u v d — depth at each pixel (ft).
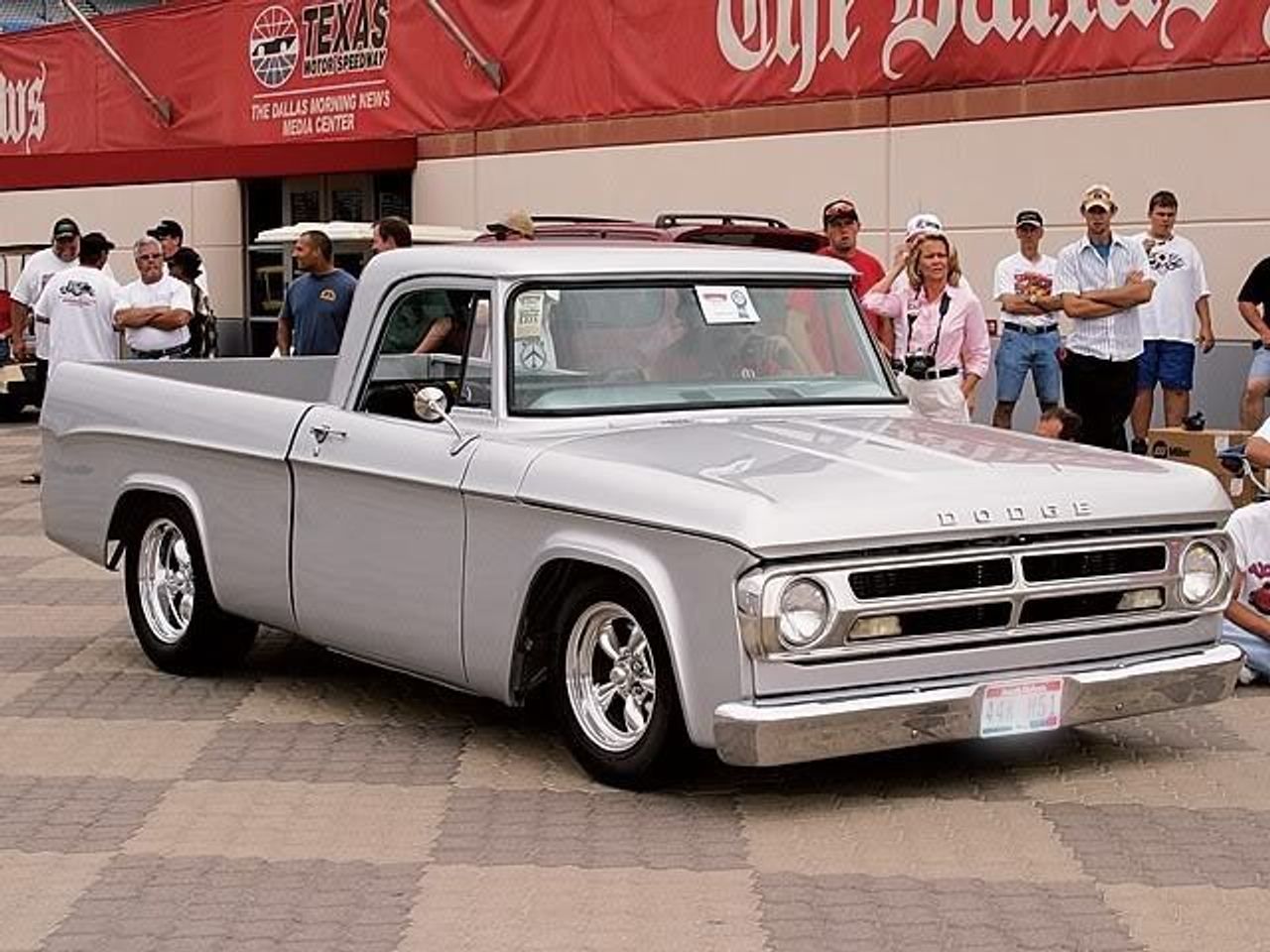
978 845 22.12
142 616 31.96
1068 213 54.65
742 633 21.81
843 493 22.47
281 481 28.66
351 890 20.81
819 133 60.85
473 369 26.27
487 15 72.08
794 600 21.85
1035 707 23.22
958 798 23.97
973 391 41.01
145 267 53.72
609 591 23.76
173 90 88.48
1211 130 51.37
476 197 73.56
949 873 21.15
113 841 22.65
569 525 23.90
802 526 21.84
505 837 22.56
